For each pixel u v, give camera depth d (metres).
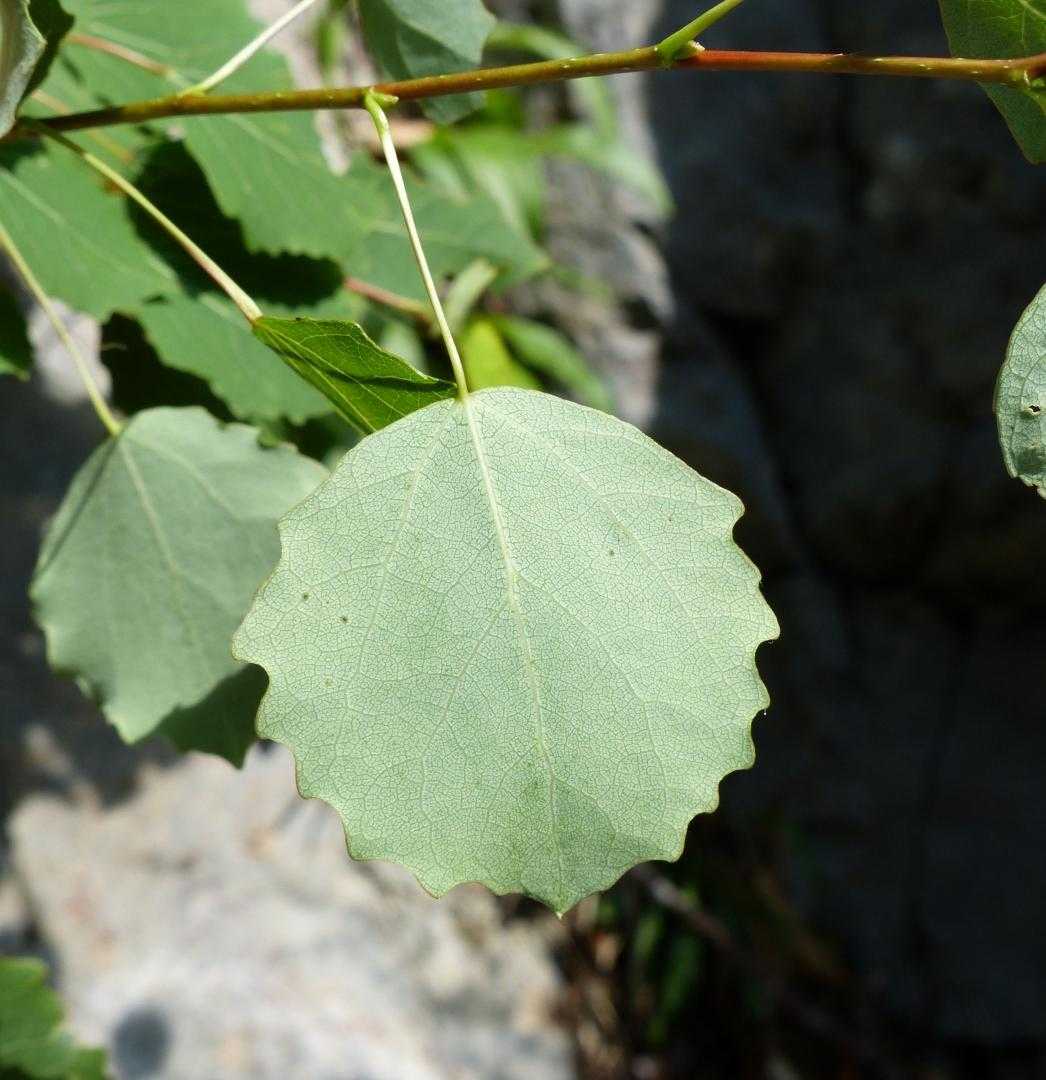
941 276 0.65
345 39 0.53
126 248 0.24
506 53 0.61
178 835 0.54
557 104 0.61
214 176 0.24
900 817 0.73
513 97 0.56
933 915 0.73
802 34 0.65
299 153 0.26
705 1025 0.71
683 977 0.68
